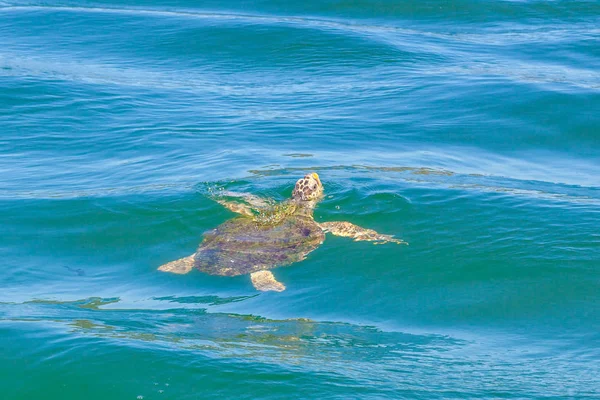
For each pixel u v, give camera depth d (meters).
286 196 13.17
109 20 26.66
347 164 15.03
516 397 7.59
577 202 13.18
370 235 11.73
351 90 20.23
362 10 28.22
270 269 10.82
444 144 16.56
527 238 11.73
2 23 26.27
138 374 7.95
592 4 28.61
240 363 8.15
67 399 7.66
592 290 10.31
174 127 17.36
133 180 14.12
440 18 27.34
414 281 10.64
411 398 7.52
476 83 20.28
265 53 23.38
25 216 12.52
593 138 17.08
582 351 8.84
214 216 12.43
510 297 10.21
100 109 18.55
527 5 28.56
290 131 17.14
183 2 29.34
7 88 19.61
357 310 9.89
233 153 15.58
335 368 8.16
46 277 10.71
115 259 11.30
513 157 16.02
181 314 9.57
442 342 9.05
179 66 22.44
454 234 11.91
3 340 8.56
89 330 8.91
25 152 15.80
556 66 21.86
